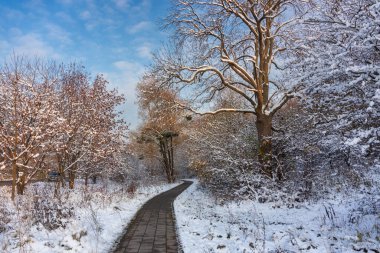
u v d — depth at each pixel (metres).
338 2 7.20
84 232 7.95
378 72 6.19
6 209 9.53
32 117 13.44
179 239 8.39
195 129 24.27
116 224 10.31
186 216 12.65
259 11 16.86
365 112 6.70
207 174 21.83
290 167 17.08
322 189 14.36
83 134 17.17
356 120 6.98
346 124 6.88
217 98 20.25
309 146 12.42
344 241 7.04
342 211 10.23
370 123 6.83
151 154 48.44
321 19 7.43
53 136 14.45
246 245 7.27
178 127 39.19
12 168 13.48
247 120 21.17
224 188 18.42
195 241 8.10
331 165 9.89
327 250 6.33
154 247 7.64
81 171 19.77
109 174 24.42
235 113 22.12
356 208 9.81
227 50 18.58
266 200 14.97
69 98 16.75
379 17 5.95
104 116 19.02
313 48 7.72
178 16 17.20
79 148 17.50
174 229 9.87
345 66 6.66
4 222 8.38
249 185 16.31
